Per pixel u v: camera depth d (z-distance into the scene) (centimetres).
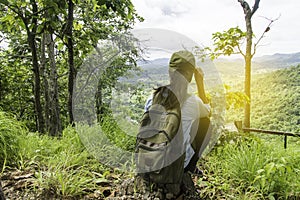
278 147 436
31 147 369
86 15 912
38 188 272
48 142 404
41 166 325
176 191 252
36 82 816
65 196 261
